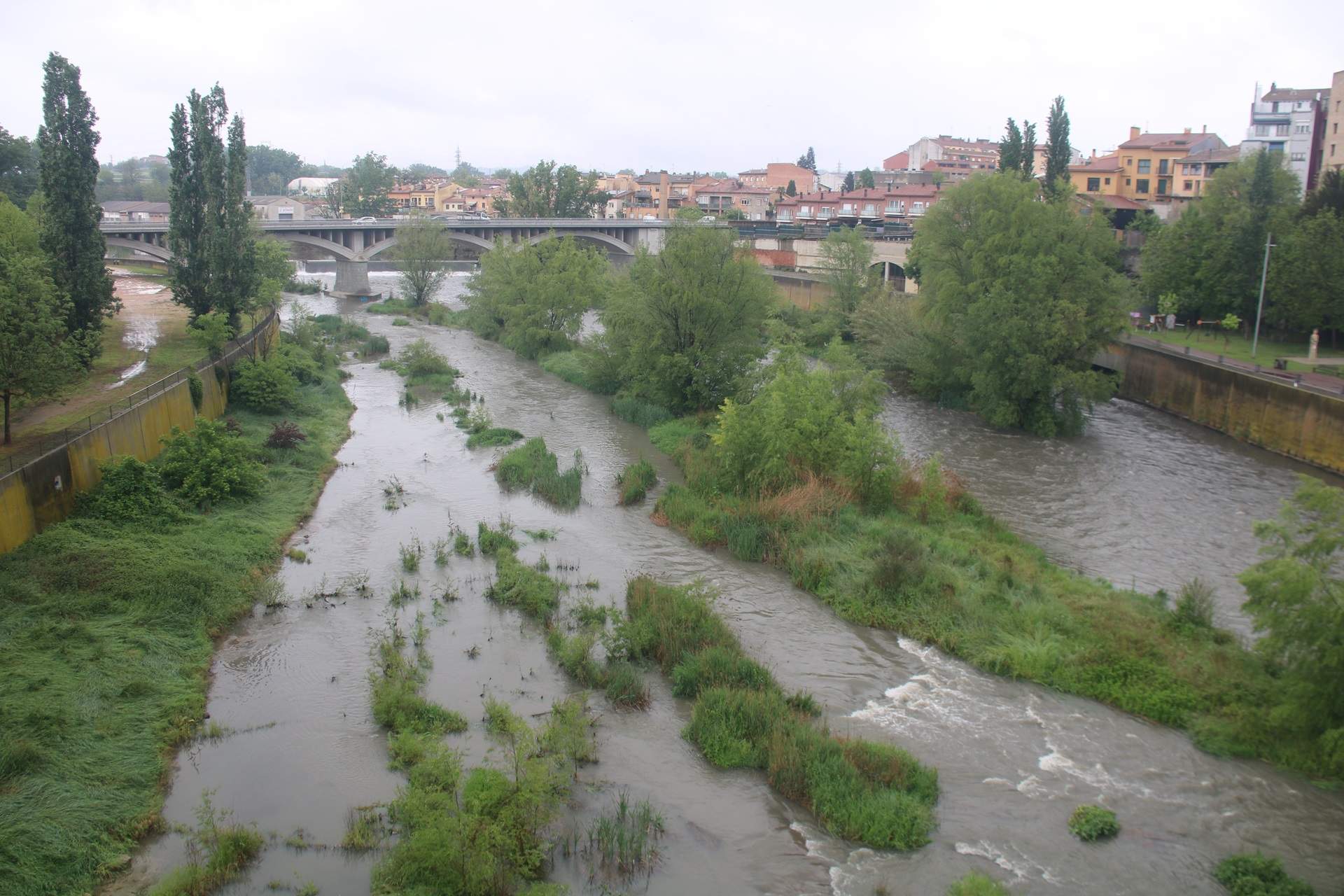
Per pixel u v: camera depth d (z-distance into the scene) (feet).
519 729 59.52
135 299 213.66
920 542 90.48
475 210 606.55
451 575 89.97
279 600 81.92
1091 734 64.34
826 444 109.81
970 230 166.81
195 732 62.59
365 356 208.23
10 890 45.93
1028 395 150.20
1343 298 160.15
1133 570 93.61
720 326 156.35
